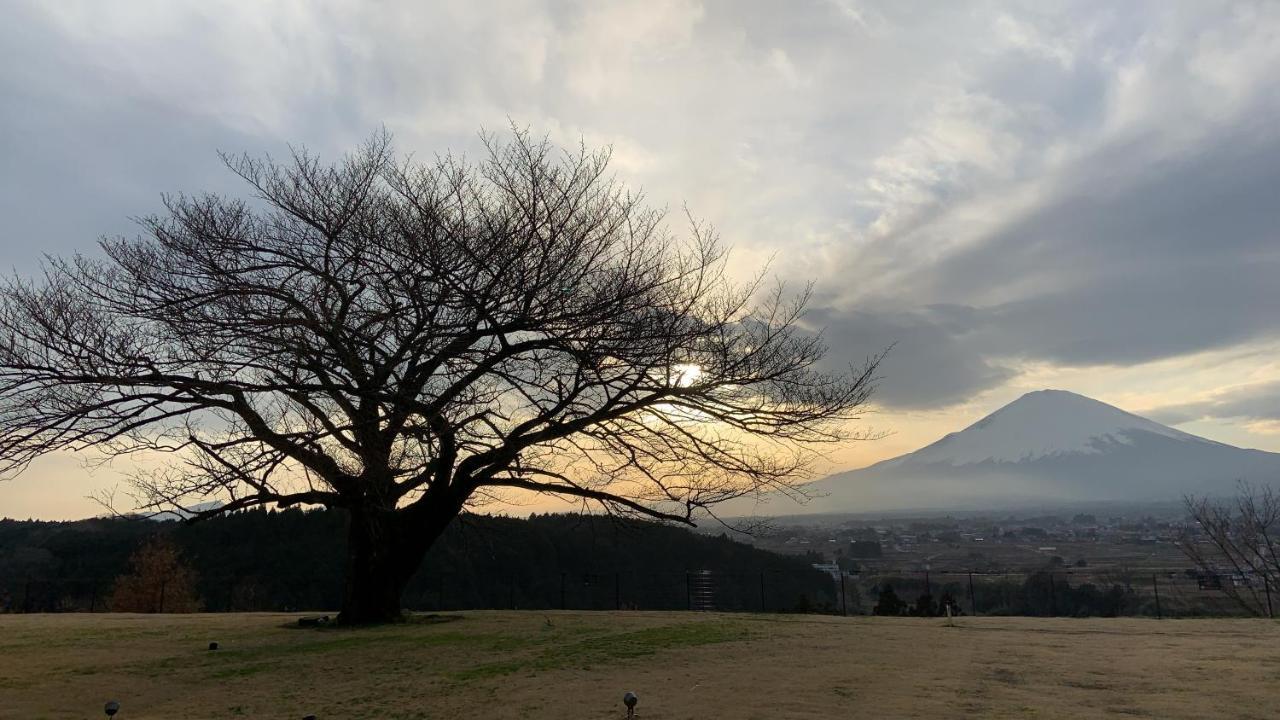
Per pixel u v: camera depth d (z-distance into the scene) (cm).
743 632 1445
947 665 1036
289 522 4412
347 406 1452
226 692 958
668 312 1444
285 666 1138
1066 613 3350
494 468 1569
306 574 3966
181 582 3838
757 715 748
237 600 3816
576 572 3228
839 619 1728
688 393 1495
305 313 1395
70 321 1341
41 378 1334
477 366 1429
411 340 1383
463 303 1400
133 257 1412
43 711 863
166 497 1344
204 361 1292
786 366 1529
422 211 1403
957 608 3050
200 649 1329
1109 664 1021
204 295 1366
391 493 1596
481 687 939
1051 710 750
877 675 964
